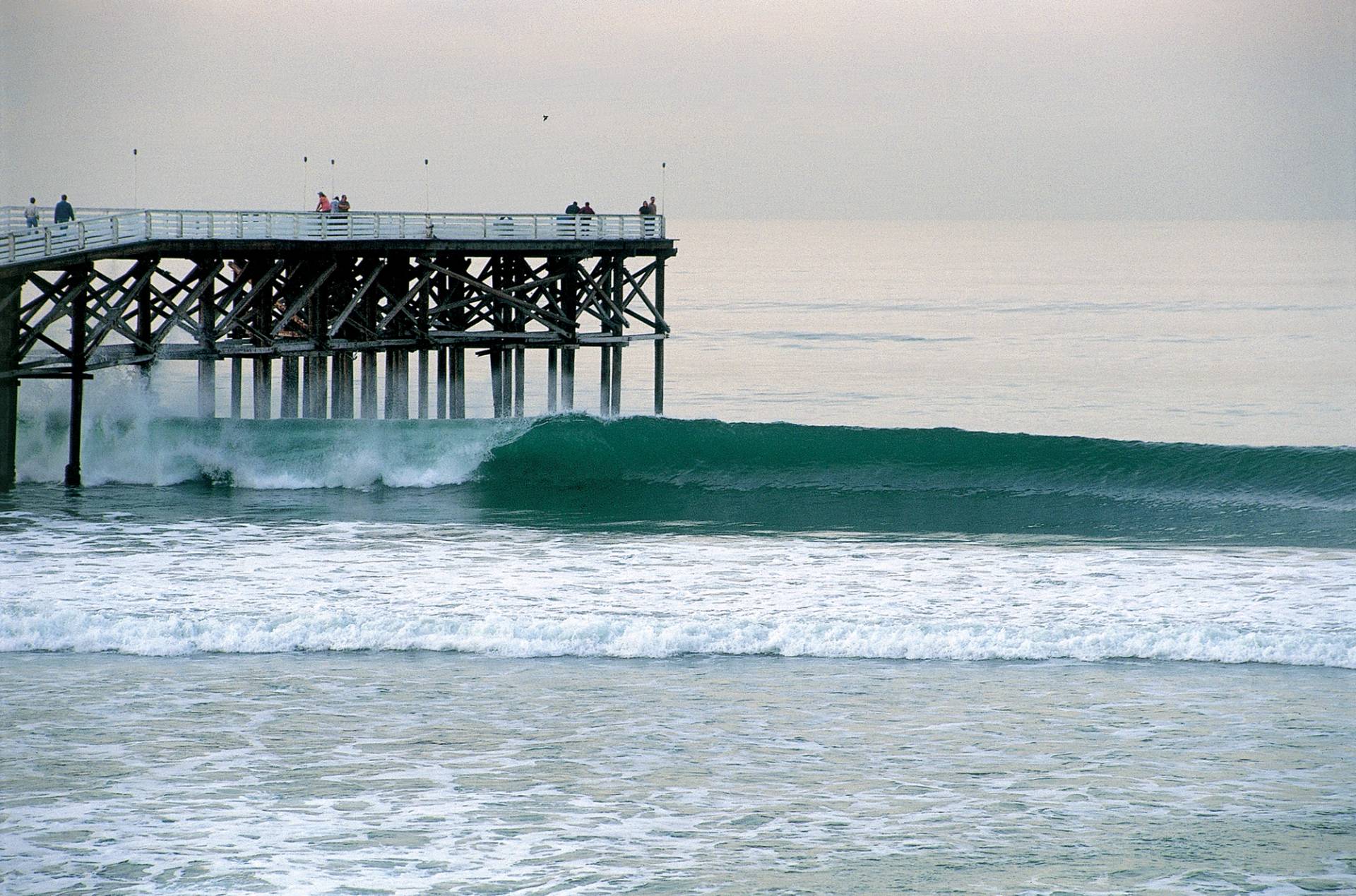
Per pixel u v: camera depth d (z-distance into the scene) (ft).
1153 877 180.45
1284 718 233.14
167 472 459.32
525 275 552.82
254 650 268.41
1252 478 443.73
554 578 322.34
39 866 182.50
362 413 519.60
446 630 275.59
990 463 458.91
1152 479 444.96
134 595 300.61
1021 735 226.58
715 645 270.87
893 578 324.39
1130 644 269.23
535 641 271.28
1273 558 348.38
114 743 221.46
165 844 188.24
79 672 254.68
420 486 460.55
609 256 562.66
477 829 193.16
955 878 180.24
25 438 458.91
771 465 464.65
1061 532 392.88
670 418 475.72
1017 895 176.14
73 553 342.85
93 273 436.35
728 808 199.82
